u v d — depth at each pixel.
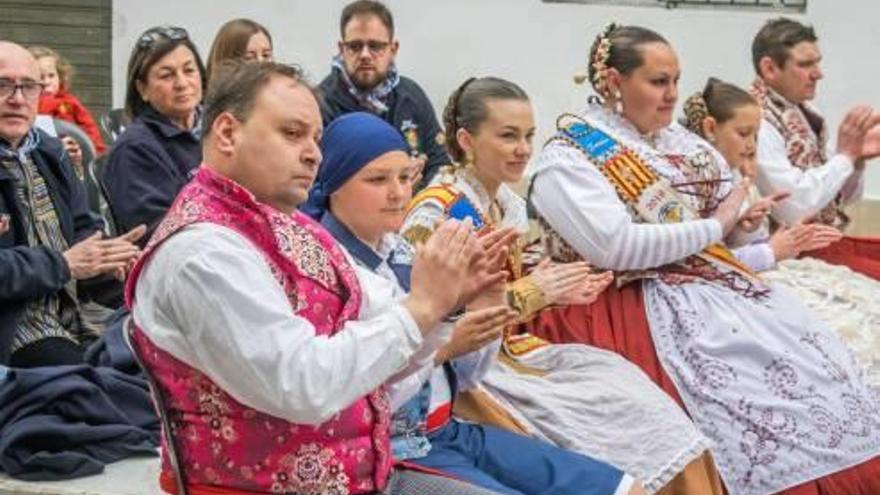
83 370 5.16
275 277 3.65
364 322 3.66
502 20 9.48
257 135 3.66
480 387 5.11
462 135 5.36
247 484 3.67
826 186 7.01
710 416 5.47
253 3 9.52
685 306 5.63
